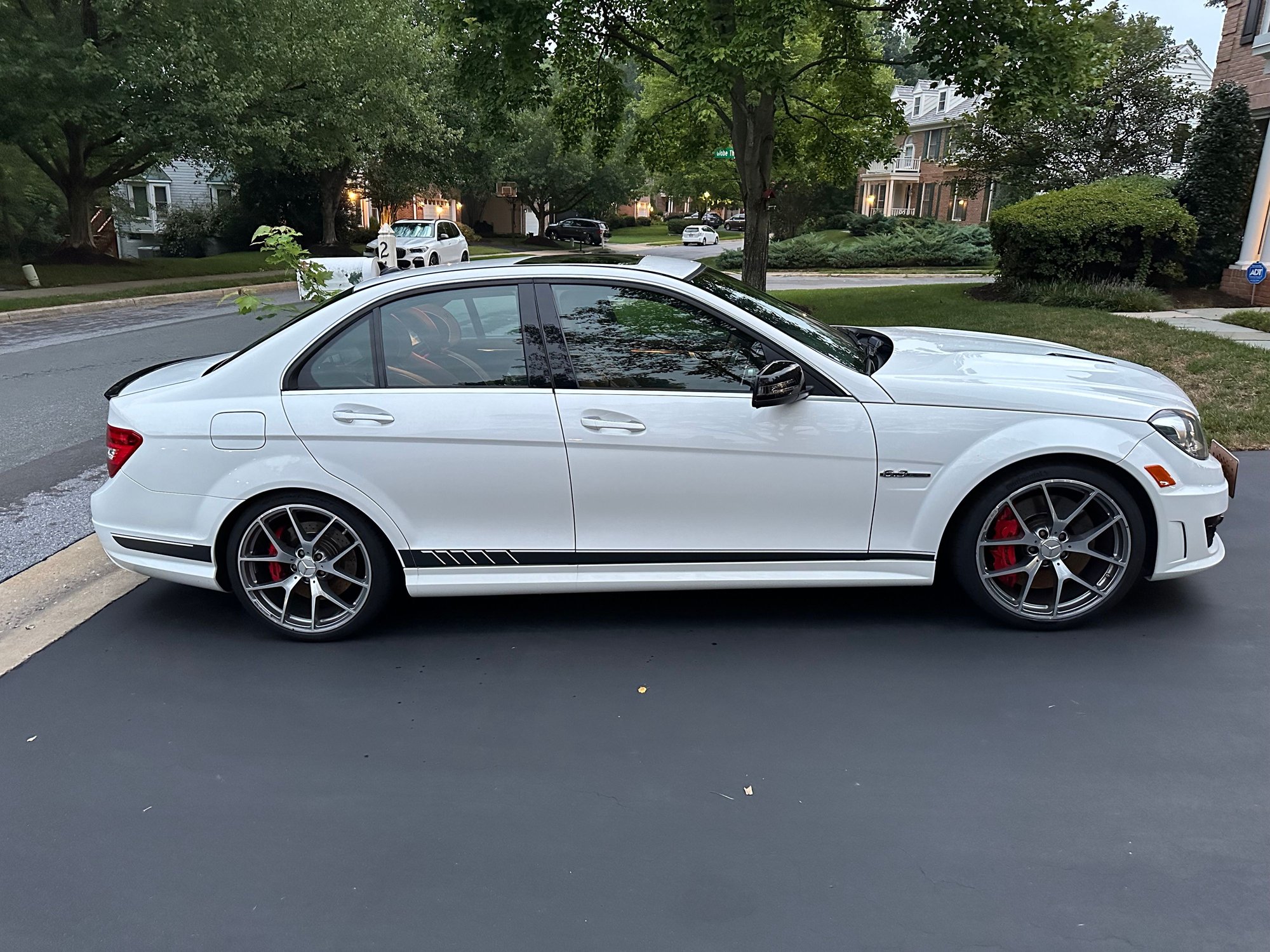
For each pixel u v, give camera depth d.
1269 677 3.37
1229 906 2.29
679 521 3.72
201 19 21.61
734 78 9.18
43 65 19.81
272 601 3.92
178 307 19.61
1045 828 2.59
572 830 2.65
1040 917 2.27
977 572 3.72
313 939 2.26
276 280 25.14
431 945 2.23
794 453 3.62
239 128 22.36
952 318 11.79
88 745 3.13
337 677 3.58
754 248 12.55
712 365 3.67
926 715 3.18
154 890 2.45
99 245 35.22
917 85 53.22
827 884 2.40
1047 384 3.71
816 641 3.76
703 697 3.35
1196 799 2.70
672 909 2.33
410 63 29.27
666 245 48.50
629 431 3.61
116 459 3.87
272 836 2.65
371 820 2.72
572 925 2.28
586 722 3.21
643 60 12.67
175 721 3.28
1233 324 10.79
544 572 3.79
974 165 23.33
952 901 2.33
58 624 4.09
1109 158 22.20
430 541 3.77
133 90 21.23
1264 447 6.11
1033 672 3.45
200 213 38.22
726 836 2.61
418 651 3.79
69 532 5.19
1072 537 3.71
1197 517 3.64
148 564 3.92
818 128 14.29
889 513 3.67
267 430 3.69
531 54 10.33
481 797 2.81
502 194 60.34
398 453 3.66
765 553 3.74
